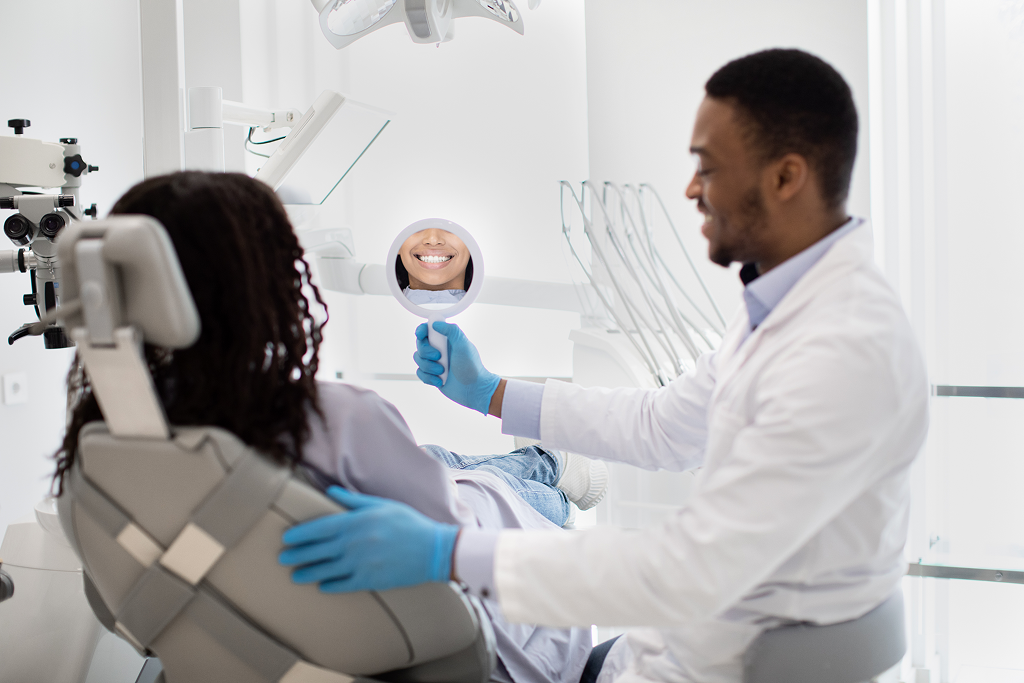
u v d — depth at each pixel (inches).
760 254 37.3
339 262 93.6
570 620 31.2
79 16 96.7
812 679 34.2
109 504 31.0
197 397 31.4
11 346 87.8
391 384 108.7
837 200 36.1
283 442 32.2
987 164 71.1
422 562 31.2
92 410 34.3
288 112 74.1
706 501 30.9
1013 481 71.6
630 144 87.4
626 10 86.5
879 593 35.9
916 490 72.2
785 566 34.5
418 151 101.8
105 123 101.5
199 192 31.4
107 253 26.8
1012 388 71.1
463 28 98.5
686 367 72.8
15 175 60.8
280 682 31.6
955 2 71.4
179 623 31.7
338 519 29.9
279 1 103.1
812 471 29.9
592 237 70.2
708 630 35.8
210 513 29.6
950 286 72.9
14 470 88.3
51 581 54.0
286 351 33.4
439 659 35.3
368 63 102.3
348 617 31.4
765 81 34.1
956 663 73.4
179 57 65.7
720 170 35.5
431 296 52.9
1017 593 71.6
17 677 53.2
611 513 77.1
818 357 31.3
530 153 97.4
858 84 79.3
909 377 32.6
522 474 63.1
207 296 31.0
